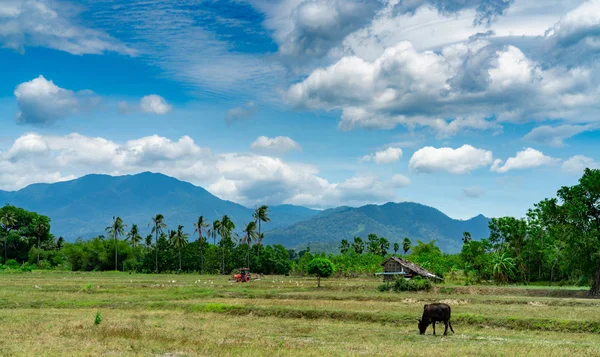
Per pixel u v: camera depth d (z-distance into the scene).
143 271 146.75
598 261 61.25
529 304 50.25
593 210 64.12
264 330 34.06
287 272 140.75
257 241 145.25
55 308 46.66
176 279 99.56
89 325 33.38
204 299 54.78
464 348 26.11
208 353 24.83
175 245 145.88
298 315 41.91
